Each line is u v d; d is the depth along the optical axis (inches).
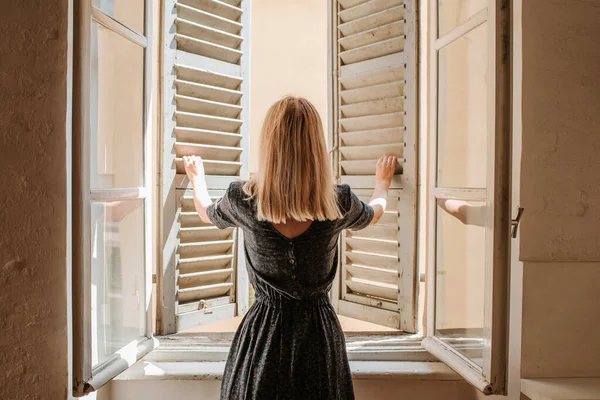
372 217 47.5
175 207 60.5
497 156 41.8
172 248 60.6
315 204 40.8
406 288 61.9
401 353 59.0
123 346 50.9
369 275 65.8
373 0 62.2
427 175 61.2
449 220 53.1
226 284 65.4
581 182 47.7
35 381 43.0
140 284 54.4
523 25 46.9
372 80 63.2
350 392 44.7
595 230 47.9
